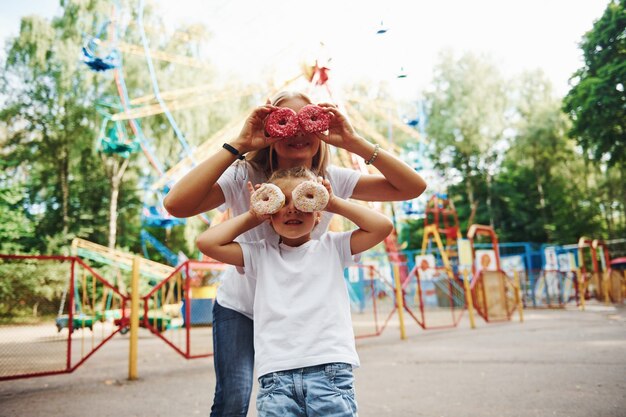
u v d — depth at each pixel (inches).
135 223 1120.8
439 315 638.5
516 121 1376.7
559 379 193.6
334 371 70.9
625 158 818.8
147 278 839.1
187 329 275.9
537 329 400.2
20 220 914.1
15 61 1003.3
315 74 437.4
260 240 85.7
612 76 772.6
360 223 80.2
